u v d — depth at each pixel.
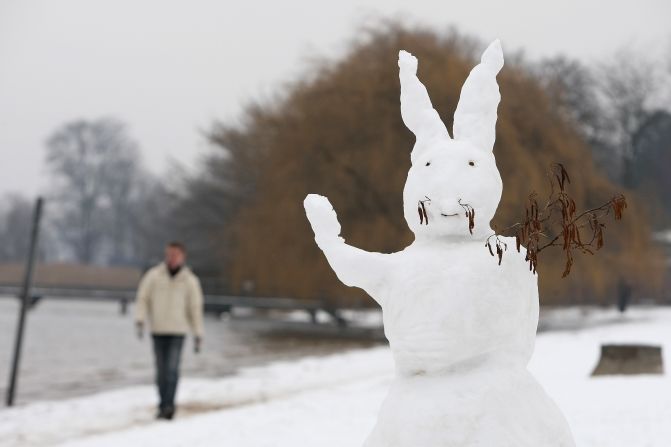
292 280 36.47
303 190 36.00
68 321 39.91
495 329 4.54
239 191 53.69
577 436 8.63
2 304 55.50
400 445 4.40
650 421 9.31
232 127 55.75
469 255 4.65
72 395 15.60
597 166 41.62
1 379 18.33
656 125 68.62
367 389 13.66
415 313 4.59
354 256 4.88
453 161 4.86
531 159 32.94
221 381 17.39
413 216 4.95
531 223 4.56
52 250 118.44
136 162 116.88
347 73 37.12
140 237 103.38
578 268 35.56
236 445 9.22
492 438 4.30
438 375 4.57
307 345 30.02
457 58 35.69
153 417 12.38
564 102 41.38
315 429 9.97
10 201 118.56
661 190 67.44
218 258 51.69
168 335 12.30
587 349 21.05
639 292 52.25
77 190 115.38
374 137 35.00
